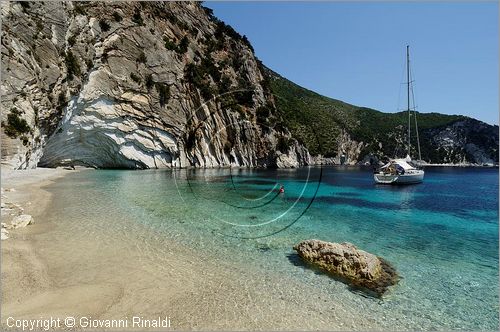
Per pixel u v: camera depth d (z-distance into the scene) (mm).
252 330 5590
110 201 17016
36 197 17188
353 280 7895
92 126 37156
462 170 93375
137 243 10102
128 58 40375
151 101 42344
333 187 30844
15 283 6789
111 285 6992
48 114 30062
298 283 7613
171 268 8203
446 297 7336
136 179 28125
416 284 8000
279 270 8367
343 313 6363
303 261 9047
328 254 8672
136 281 7289
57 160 37594
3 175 24016
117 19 39625
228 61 58625
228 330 5555
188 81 48062
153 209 15234
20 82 26078
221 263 8734
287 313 6238
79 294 6488
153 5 48000
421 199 25047
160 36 46875
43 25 29281
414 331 5910
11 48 25422
